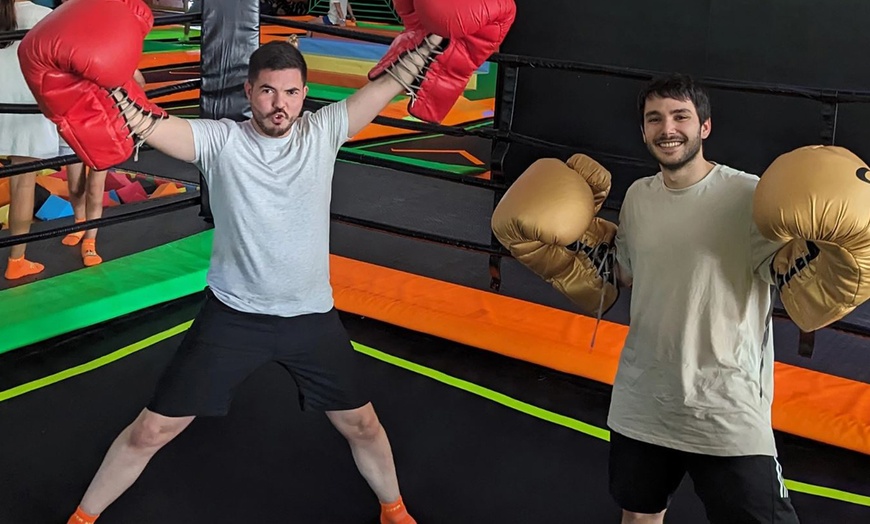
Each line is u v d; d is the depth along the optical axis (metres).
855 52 4.48
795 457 2.95
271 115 2.03
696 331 1.85
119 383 3.34
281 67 2.00
